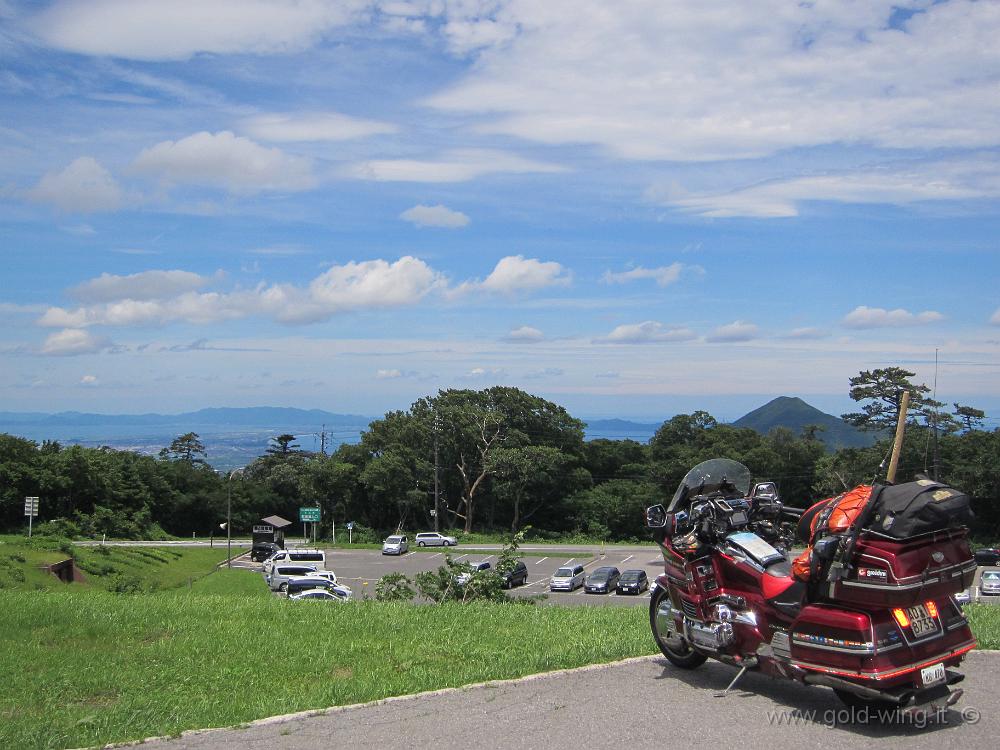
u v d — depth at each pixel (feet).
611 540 268.82
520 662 26.30
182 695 25.61
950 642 19.45
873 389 177.17
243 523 328.90
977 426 191.11
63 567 129.39
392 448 288.30
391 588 47.29
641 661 25.98
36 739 21.13
